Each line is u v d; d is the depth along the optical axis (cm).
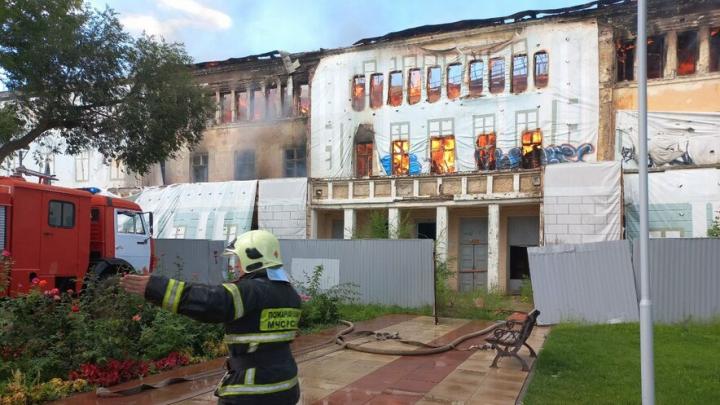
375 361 870
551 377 749
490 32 2466
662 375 755
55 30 1462
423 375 775
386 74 2652
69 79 1600
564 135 2305
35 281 773
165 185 2973
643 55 553
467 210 2416
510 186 2191
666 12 2197
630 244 1279
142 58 1739
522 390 695
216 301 286
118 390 639
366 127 2673
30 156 3281
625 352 928
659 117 2195
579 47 2308
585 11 2300
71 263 1146
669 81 2192
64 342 692
